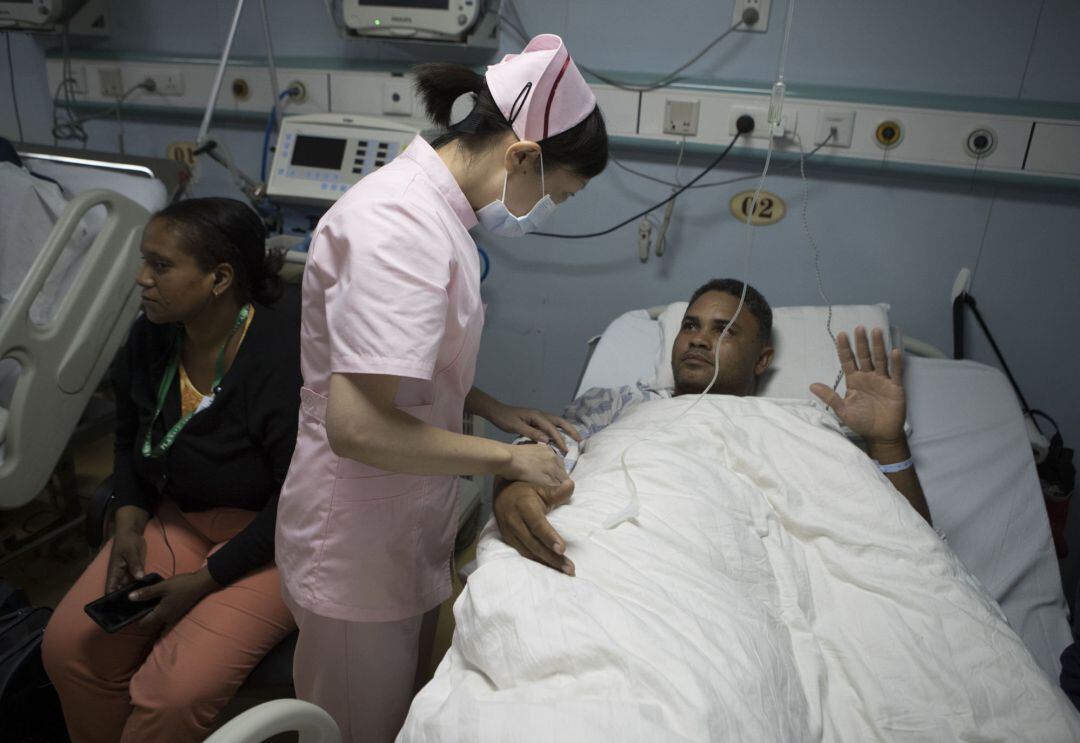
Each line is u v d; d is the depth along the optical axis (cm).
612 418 156
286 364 130
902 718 100
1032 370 193
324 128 200
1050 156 171
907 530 119
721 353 152
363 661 116
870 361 146
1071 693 119
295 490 109
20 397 160
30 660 138
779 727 88
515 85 92
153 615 126
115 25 235
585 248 216
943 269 192
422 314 85
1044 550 146
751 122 185
